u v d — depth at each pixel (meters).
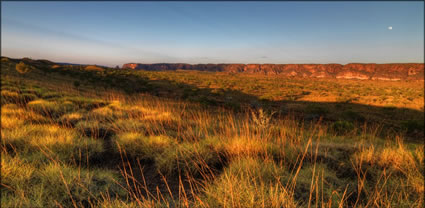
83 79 67.06
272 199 2.52
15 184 2.82
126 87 56.09
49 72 71.75
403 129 17.83
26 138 4.54
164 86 66.50
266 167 3.54
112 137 5.54
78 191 2.82
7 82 20.94
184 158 3.89
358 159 4.41
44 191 2.69
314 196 2.96
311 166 3.97
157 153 4.39
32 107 8.41
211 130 6.44
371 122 23.41
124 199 2.91
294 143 5.39
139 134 5.38
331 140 6.96
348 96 54.31
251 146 4.50
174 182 3.55
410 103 43.22
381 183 3.54
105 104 12.26
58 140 4.48
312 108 30.20
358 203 2.99
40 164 3.50
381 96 54.59
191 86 72.50
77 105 10.62
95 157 4.35
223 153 4.54
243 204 2.49
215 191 2.89
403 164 4.14
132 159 4.50
